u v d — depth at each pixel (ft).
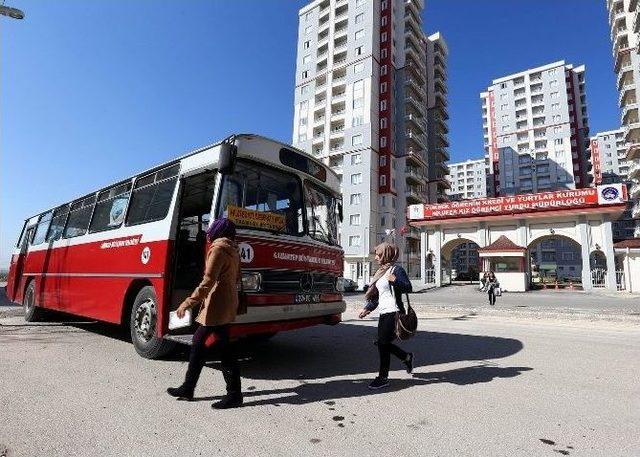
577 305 60.59
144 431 10.41
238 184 17.29
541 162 311.47
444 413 11.96
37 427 10.57
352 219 185.88
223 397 13.05
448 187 250.98
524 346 23.00
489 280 62.54
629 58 197.06
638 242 102.53
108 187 24.79
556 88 315.37
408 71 208.85
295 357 19.99
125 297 20.27
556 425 11.05
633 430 10.73
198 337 12.81
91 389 13.98
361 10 203.10
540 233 110.22
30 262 33.50
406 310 15.08
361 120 191.62
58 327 29.68
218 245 12.66
